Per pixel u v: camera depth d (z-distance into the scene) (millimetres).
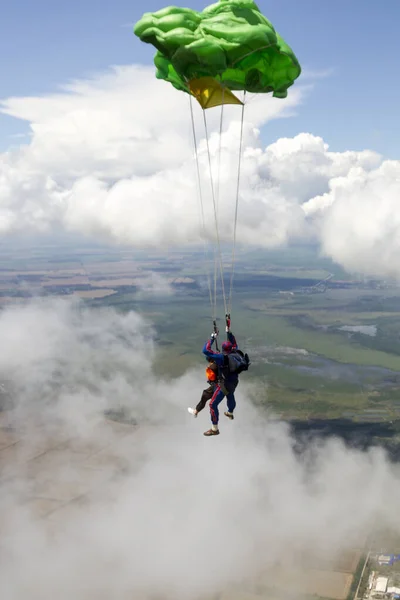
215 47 10617
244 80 12234
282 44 11461
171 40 10922
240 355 11477
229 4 11016
